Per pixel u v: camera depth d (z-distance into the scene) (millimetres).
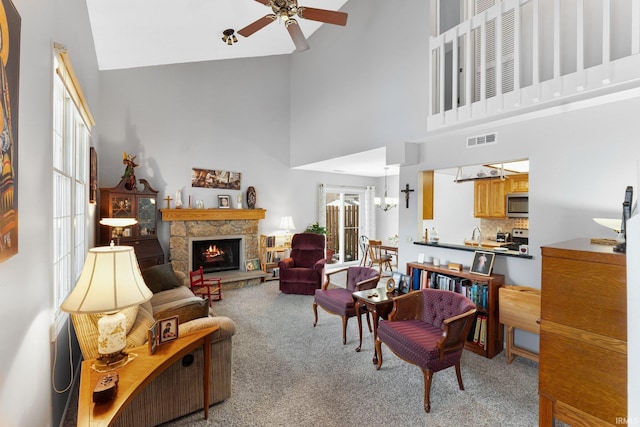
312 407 2248
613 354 1515
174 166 5430
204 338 2029
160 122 5297
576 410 1643
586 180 2695
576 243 1932
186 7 3762
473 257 3453
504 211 5680
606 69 2352
